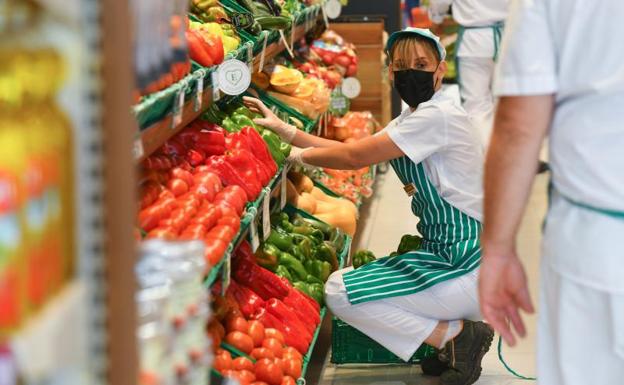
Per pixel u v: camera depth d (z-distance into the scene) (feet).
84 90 4.16
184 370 5.78
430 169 14.23
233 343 12.26
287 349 12.96
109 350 4.41
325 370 15.94
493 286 8.09
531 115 7.57
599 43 7.17
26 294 3.83
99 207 4.28
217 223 11.57
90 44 4.18
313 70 22.72
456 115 13.89
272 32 18.45
